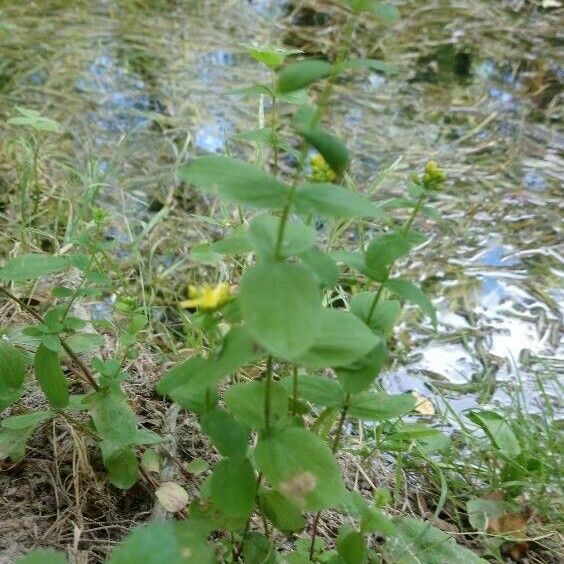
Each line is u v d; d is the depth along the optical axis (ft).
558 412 1.39
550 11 2.98
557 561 1.09
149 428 1.17
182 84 2.37
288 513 0.81
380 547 1.00
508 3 3.03
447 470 1.24
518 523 1.13
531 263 1.79
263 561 0.83
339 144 0.59
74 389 1.20
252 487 0.75
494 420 1.26
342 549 0.82
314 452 0.71
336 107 2.33
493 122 2.31
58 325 0.91
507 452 1.22
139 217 1.82
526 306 1.67
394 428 1.26
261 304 0.58
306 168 1.96
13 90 2.25
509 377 1.48
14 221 1.72
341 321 0.68
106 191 1.89
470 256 1.81
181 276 1.66
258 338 0.57
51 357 0.92
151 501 1.03
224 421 0.76
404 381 1.46
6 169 1.91
